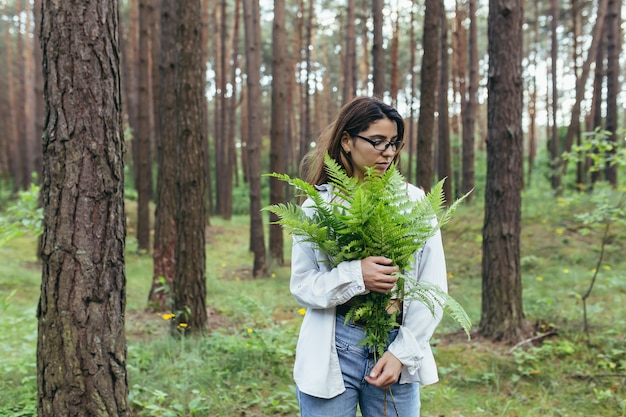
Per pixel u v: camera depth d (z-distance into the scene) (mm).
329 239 1608
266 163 27844
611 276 6602
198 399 3102
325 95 30250
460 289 7027
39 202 5906
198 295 4895
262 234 9273
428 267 1630
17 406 3080
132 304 6746
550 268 7414
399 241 1521
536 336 4602
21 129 24562
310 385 1587
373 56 7230
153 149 21391
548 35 25141
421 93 6000
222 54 18859
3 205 19094
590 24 21250
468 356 4309
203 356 4121
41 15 2105
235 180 28125
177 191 4871
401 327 1586
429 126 6008
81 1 2078
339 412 1608
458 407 3475
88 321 2111
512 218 4656
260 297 7098
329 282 1536
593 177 11094
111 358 2176
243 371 3855
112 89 2158
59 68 2068
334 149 1767
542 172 15344
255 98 10055
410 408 1666
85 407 2115
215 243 14352
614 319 4914
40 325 2131
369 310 1560
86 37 2082
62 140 2072
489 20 4746
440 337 4910
